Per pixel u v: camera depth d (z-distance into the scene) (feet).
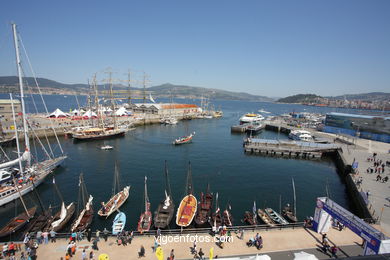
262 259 59.36
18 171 170.40
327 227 97.91
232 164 235.40
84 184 177.17
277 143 290.76
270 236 95.09
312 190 176.86
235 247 87.86
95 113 444.55
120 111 499.92
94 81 416.05
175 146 308.60
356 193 151.33
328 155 276.82
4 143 276.21
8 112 297.53
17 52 157.69
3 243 87.81
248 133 418.31
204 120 612.70
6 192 144.46
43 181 178.29
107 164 227.61
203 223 116.47
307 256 61.57
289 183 188.34
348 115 346.54
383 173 185.26
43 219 118.32
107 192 163.63
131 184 177.88
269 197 160.66
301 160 259.19
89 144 312.29
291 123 471.62
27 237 90.07
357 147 274.36
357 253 85.05
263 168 225.97
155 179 188.96
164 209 126.52
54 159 212.23
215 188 173.37
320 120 537.65
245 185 180.86
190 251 85.30
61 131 349.61
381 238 72.59
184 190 168.04
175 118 570.87
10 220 127.65
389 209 126.62
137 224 122.42
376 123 316.81
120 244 89.10
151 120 507.30
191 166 225.15
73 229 110.52
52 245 88.79
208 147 306.55
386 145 287.89
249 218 125.90
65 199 152.56
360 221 81.00
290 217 129.70
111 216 128.98
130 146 304.91
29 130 303.68
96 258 80.84
